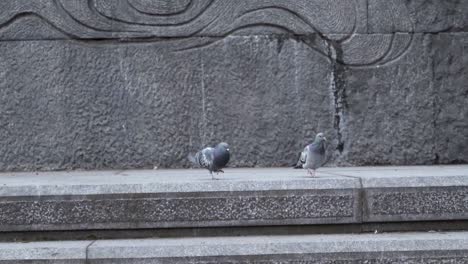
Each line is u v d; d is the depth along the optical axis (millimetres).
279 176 6539
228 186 5762
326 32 8547
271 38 8523
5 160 8352
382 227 5832
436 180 5859
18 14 8359
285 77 8523
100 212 5719
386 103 8570
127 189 5750
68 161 8383
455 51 8625
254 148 8484
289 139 8516
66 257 5277
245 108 8492
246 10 8508
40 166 8367
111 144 8414
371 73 8570
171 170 8133
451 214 5820
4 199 5723
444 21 8625
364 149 8539
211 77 8492
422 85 8609
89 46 8438
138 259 5273
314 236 5652
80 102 8414
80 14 8398
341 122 8539
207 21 8484
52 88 8398
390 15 8586
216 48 8500
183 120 8469
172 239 5637
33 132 8375
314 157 6422
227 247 5332
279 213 5746
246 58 8516
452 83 8625
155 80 8469
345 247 5340
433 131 8594
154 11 8453
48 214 5719
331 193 5785
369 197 5805
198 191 5742
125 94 8445
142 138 8445
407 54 8594
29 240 5727
